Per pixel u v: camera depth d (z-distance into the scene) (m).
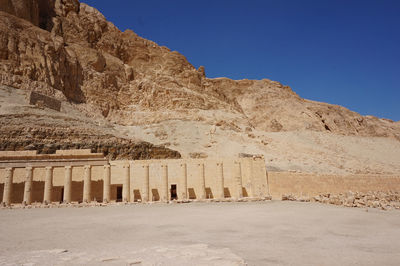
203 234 14.05
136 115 95.44
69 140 55.03
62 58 84.31
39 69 75.00
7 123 52.59
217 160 42.09
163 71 122.44
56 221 20.03
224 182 41.62
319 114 134.62
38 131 53.12
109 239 13.32
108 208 28.92
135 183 40.69
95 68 98.12
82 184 40.44
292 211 23.27
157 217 20.97
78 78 89.62
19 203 37.59
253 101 155.88
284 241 12.30
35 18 91.56
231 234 13.99
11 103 60.72
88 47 102.88
